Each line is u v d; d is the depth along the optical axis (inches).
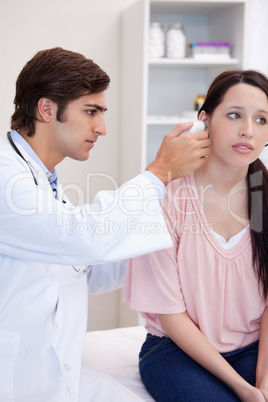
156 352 56.1
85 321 54.5
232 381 50.6
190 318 56.6
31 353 49.4
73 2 104.8
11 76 103.9
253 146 52.5
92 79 50.6
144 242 48.8
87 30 106.5
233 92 52.2
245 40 99.4
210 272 55.1
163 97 112.9
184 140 48.9
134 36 100.3
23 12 102.9
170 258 55.2
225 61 101.3
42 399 47.9
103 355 63.4
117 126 111.4
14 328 49.1
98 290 62.9
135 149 102.3
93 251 47.1
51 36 105.0
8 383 48.0
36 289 49.9
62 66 50.1
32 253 48.4
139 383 57.5
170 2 98.8
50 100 50.4
